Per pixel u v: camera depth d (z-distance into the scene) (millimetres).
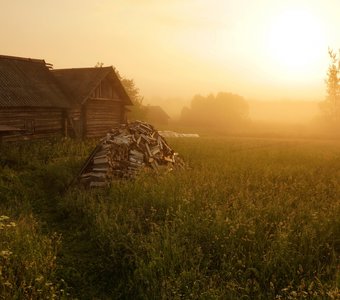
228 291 6137
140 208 10297
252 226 8297
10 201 12078
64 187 13906
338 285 6008
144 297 6410
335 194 12156
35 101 23406
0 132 19281
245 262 7152
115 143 15023
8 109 21797
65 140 23844
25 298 5949
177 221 8797
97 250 8523
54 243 8766
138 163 15141
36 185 14195
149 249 7492
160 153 16984
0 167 15477
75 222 10523
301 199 11633
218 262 7312
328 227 8766
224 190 11773
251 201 10266
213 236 8078
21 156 18156
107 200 11461
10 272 6461
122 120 33000
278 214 9664
